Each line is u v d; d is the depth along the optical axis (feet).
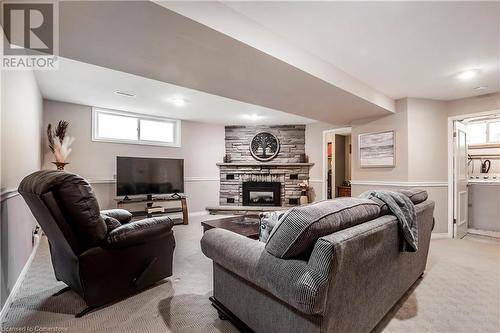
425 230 7.39
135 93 12.52
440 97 12.71
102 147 15.39
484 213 14.65
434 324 5.53
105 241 6.00
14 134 7.00
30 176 5.74
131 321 5.55
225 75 8.09
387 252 5.05
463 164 14.07
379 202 5.56
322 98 10.60
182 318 5.66
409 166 12.60
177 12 4.89
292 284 3.54
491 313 5.98
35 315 5.74
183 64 7.27
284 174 20.13
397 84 10.82
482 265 9.04
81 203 5.49
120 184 14.85
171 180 16.81
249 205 20.17
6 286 5.91
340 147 22.29
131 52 6.50
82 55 6.71
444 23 6.35
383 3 5.59
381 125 13.67
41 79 10.57
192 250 10.62
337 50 7.80
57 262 6.66
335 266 3.44
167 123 18.44
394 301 5.74
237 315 5.10
